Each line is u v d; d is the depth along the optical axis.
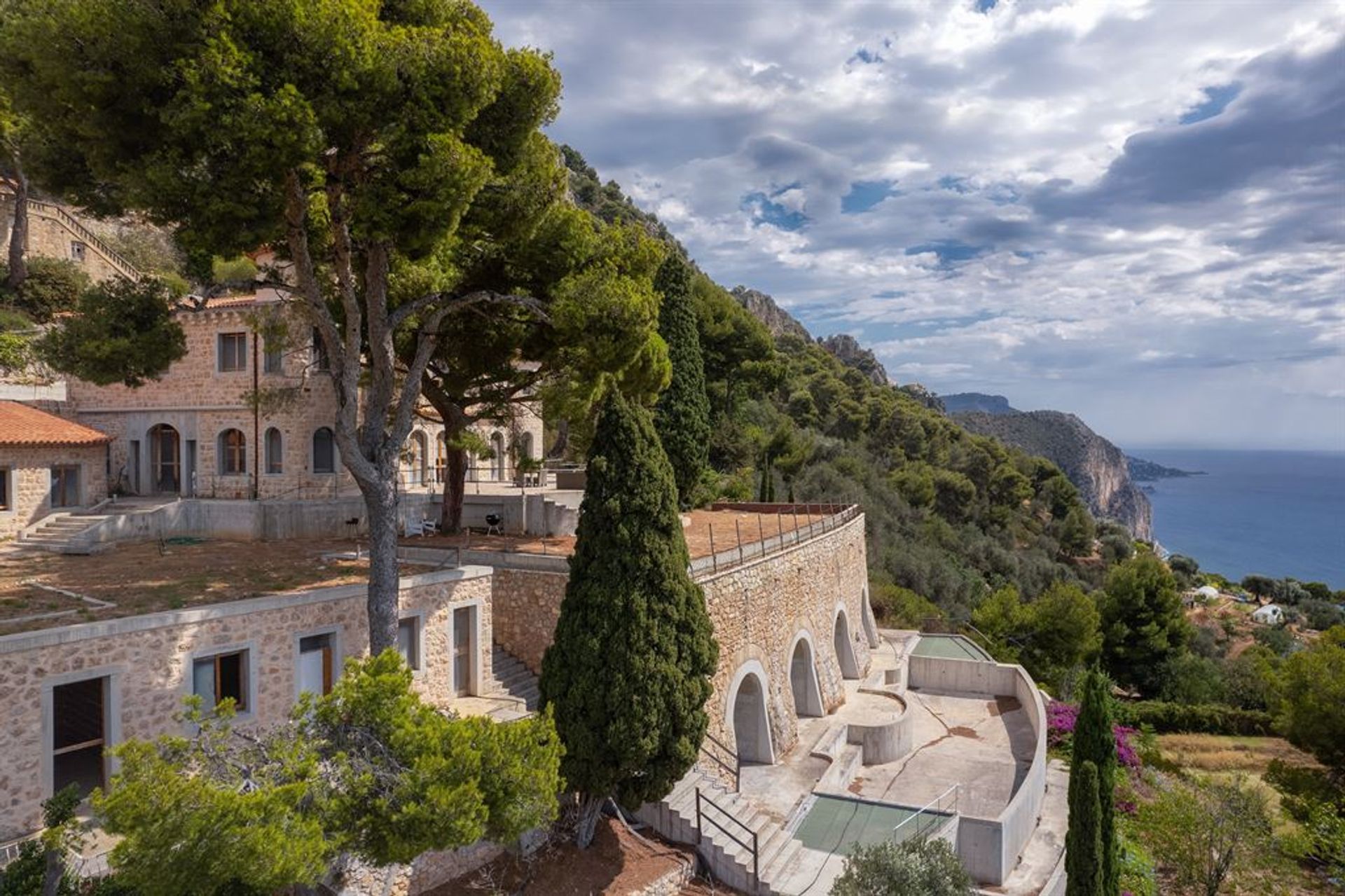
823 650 28.39
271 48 12.03
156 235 51.22
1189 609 81.62
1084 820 15.48
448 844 8.50
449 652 16.61
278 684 13.63
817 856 17.14
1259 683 42.16
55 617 12.52
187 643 12.36
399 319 15.89
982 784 22.30
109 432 29.55
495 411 24.16
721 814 17.39
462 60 13.02
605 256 19.02
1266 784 28.80
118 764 11.47
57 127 12.72
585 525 15.45
